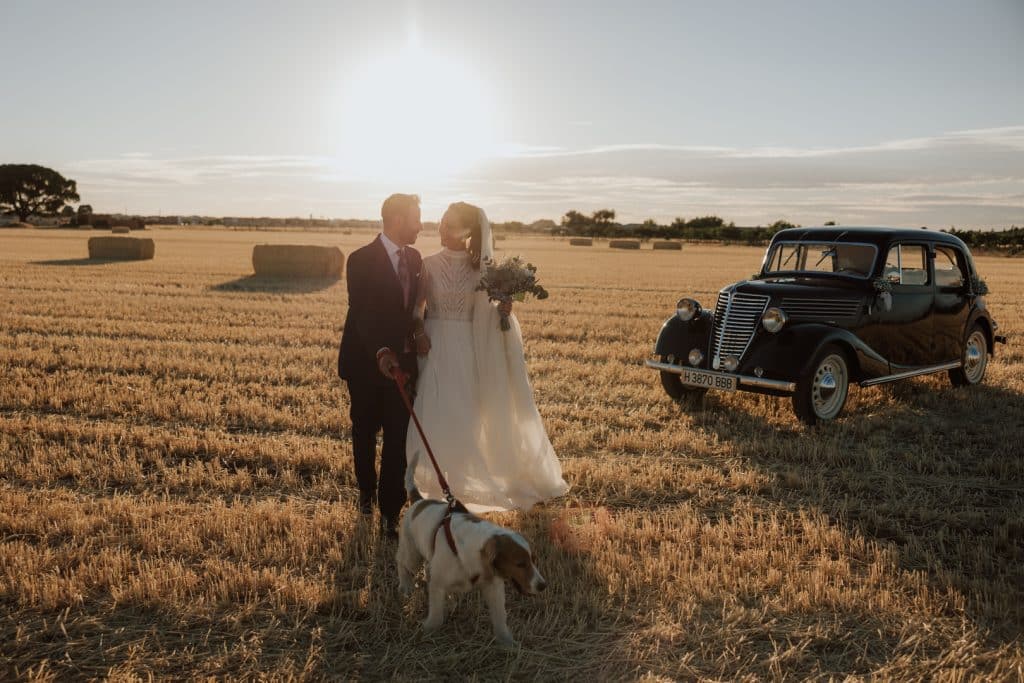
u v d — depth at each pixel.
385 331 5.02
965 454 7.04
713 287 24.53
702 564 4.52
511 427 5.46
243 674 3.53
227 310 16.48
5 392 8.79
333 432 7.57
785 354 8.02
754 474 6.29
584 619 3.96
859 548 4.92
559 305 18.77
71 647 3.72
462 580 3.74
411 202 5.04
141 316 15.30
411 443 5.26
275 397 8.85
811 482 6.24
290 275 25.09
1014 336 14.20
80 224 97.62
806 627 3.96
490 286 5.12
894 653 3.73
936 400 9.24
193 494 5.86
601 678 3.52
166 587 4.25
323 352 11.63
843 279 8.88
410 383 5.20
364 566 4.63
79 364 10.50
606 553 4.71
